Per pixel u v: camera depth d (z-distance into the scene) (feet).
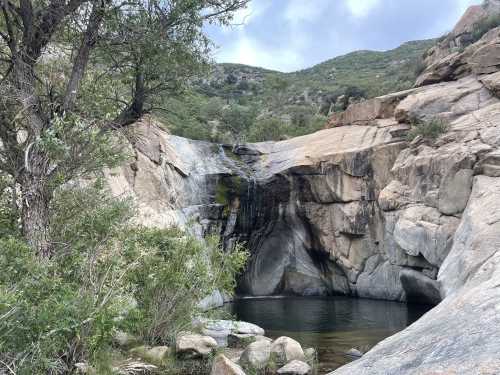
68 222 26.00
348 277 77.71
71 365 19.92
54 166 26.89
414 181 63.87
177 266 31.50
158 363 27.76
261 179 84.89
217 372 24.71
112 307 19.56
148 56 29.14
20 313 15.93
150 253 30.40
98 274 23.15
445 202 56.75
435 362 13.44
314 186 81.00
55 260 22.76
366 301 70.95
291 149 89.40
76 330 18.19
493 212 42.01
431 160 61.16
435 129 66.23
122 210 26.86
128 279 27.45
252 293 85.61
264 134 132.77
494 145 55.72
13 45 25.16
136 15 28.09
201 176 80.07
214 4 29.27
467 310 16.53
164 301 31.83
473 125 62.80
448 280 40.63
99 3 26.73
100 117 28.02
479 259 35.99
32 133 24.56
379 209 73.31
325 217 80.69
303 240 85.97
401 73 203.82
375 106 85.66
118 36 28.27
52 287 17.66
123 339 30.17
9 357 15.71
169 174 71.51
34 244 22.94
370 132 81.30
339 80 273.75
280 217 85.81
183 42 29.43
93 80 30.14
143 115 31.42
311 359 30.07
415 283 61.67
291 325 48.47
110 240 25.79
